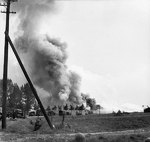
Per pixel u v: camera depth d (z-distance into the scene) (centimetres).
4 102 2967
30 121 3256
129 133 2548
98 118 3994
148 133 2394
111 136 2198
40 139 2006
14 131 2748
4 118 2939
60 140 1945
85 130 3081
